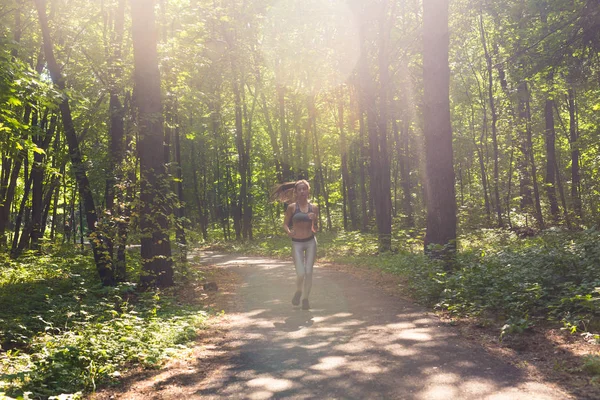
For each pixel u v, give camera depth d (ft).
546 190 92.94
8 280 45.24
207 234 147.84
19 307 32.07
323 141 133.18
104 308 30.50
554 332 19.86
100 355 19.67
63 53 60.39
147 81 39.09
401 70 91.30
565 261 29.07
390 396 13.92
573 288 23.66
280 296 34.30
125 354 20.15
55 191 111.04
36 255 63.62
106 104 61.16
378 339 20.57
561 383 14.11
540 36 52.39
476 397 13.38
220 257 81.71
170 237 39.96
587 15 44.96
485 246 60.54
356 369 16.58
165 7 59.98
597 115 81.35
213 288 39.88
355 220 120.88
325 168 150.92
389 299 30.94
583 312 21.93
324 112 122.62
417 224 109.19
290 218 28.94
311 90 103.81
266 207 156.25
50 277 48.03
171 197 38.60
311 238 28.89
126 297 36.68
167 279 39.45
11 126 38.47
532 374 15.08
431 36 40.45
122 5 55.72
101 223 39.06
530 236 71.82
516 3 61.87
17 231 74.18
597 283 23.66
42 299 35.73
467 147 130.72
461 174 139.13
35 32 58.39
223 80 97.14
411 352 18.30
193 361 19.22
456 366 16.30
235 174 164.66
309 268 28.53
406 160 123.24
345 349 19.26
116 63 49.44
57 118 67.72
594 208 78.43
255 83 111.65
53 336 24.54
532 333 20.07
